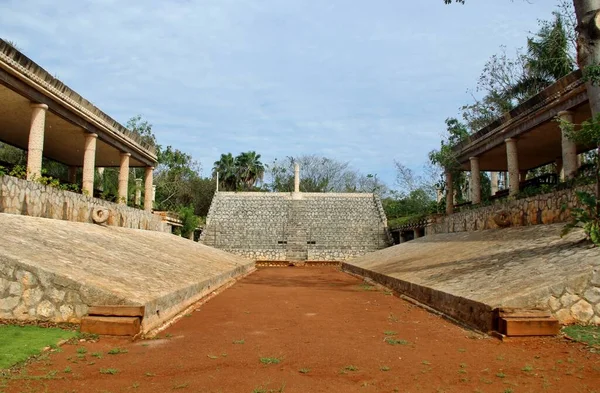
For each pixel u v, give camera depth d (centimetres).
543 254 970
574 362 557
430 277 1181
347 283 1761
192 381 486
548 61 2211
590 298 718
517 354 597
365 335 727
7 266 691
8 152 2839
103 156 2198
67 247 955
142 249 1392
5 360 519
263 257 3469
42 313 685
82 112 1598
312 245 3519
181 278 1112
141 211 2120
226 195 3972
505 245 1265
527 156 2131
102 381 479
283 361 568
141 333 679
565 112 1416
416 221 2875
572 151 1392
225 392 454
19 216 1115
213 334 723
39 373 495
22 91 1292
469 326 782
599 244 851
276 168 5938
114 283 772
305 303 1115
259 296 1265
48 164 2705
